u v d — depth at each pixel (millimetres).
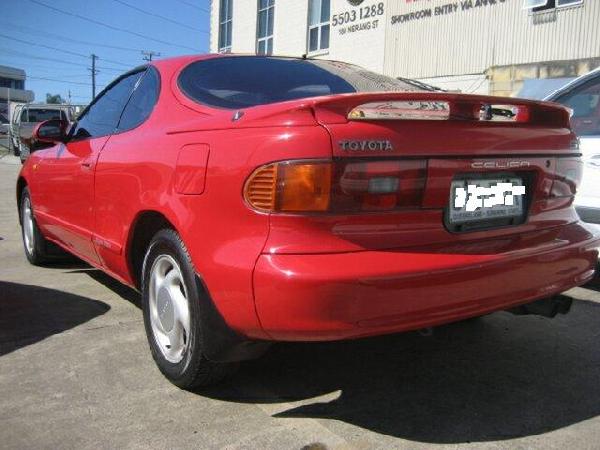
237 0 22281
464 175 2543
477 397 2924
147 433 2555
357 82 3559
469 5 14039
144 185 3025
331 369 3229
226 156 2482
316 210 2256
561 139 2926
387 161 2340
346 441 2498
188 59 3512
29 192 5121
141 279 3301
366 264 2264
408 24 15531
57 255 5309
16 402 2818
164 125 3164
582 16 12023
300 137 2271
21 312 4098
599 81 4867
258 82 3277
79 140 4207
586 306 4305
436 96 2449
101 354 3375
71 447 2447
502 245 2646
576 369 3248
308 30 18906
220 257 2432
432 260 2383
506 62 13438
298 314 2225
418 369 3242
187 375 2814
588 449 2453
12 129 25922
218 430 2584
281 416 2713
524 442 2506
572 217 3064
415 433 2572
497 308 2588
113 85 4180
